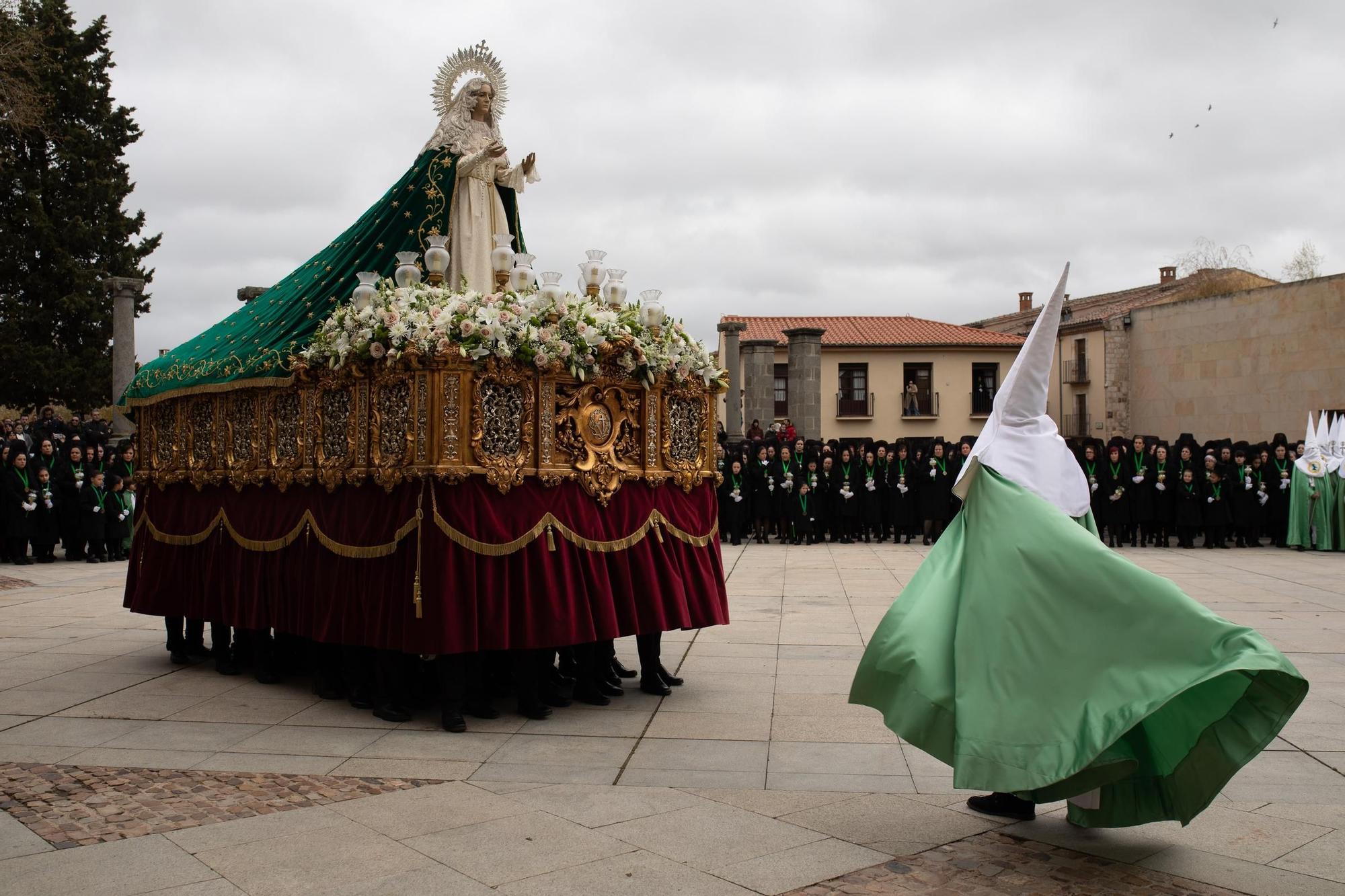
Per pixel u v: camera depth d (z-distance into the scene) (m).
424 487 6.14
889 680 4.50
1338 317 27.39
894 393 45.31
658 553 7.10
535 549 6.41
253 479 7.43
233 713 6.74
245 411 7.68
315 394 6.96
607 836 4.41
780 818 4.65
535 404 6.48
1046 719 4.05
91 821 4.61
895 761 5.57
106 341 38.94
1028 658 4.17
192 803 4.86
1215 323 31.30
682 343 7.35
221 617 7.74
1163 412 33.44
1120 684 3.96
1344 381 27.23
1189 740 4.05
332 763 5.57
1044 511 4.40
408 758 5.68
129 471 17.47
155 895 3.79
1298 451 20.05
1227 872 4.03
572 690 7.38
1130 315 34.97
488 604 6.18
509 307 6.54
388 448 6.41
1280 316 29.05
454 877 3.96
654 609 6.95
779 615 10.52
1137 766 4.03
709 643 9.01
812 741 5.95
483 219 7.61
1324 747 5.80
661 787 5.12
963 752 4.11
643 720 6.49
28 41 24.97
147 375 8.62
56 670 8.10
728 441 26.59
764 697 7.05
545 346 6.42
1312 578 14.18
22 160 38.50
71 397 37.56
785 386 44.47
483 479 6.22
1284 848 4.29
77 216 38.44
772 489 20.25
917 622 4.53
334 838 4.38
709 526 7.64
